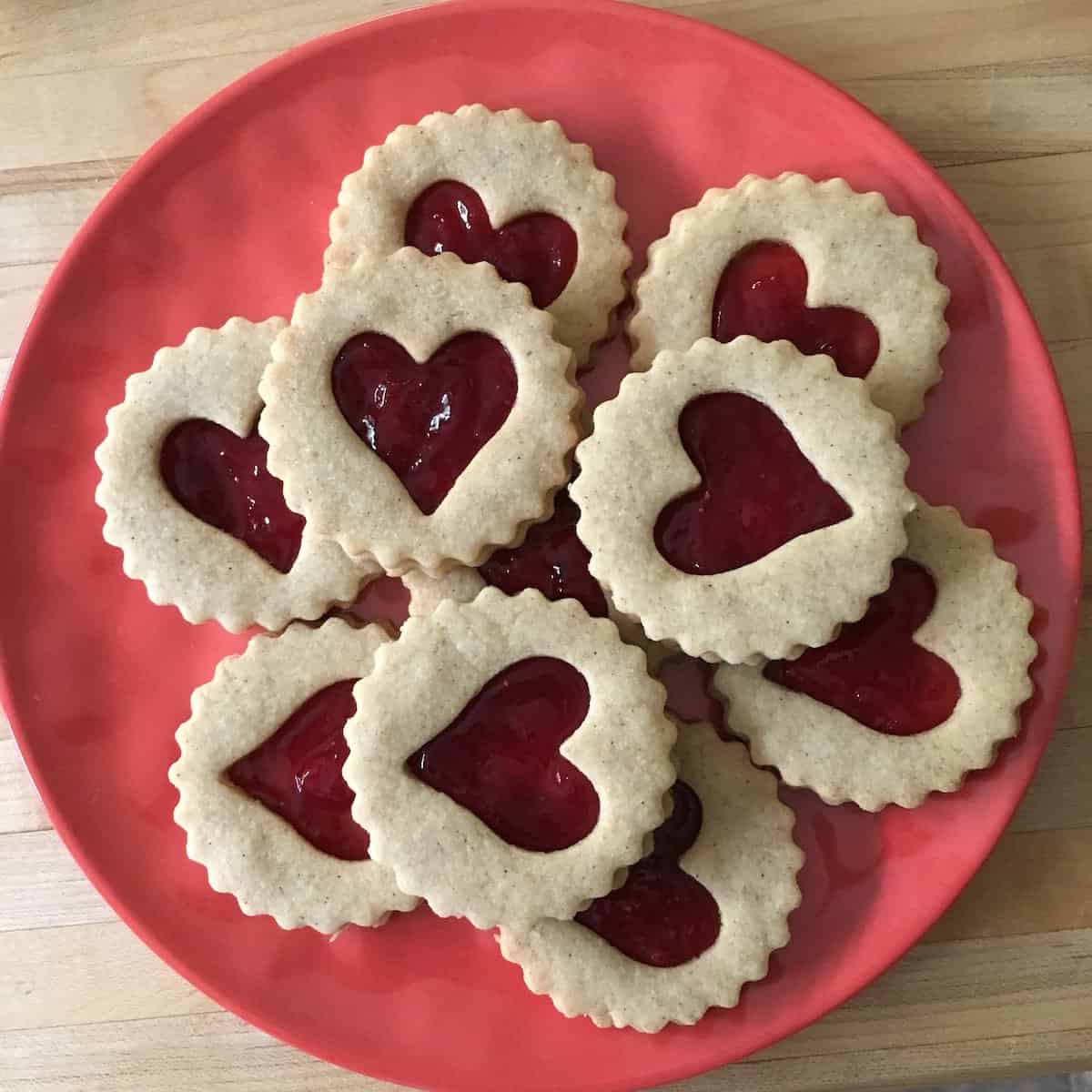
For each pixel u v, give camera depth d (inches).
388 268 10.3
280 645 10.9
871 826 10.7
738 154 10.9
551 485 10.2
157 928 10.8
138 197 10.9
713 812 10.6
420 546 10.1
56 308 11.0
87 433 11.2
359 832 10.6
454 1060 10.7
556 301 10.9
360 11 11.5
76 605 11.1
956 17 11.1
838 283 10.4
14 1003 11.6
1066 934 11.1
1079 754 11.2
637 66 10.8
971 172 11.2
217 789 10.7
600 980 10.5
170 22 11.6
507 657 10.0
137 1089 11.6
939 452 10.7
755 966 10.4
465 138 10.8
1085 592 11.2
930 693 10.4
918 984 11.2
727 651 9.8
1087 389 11.2
